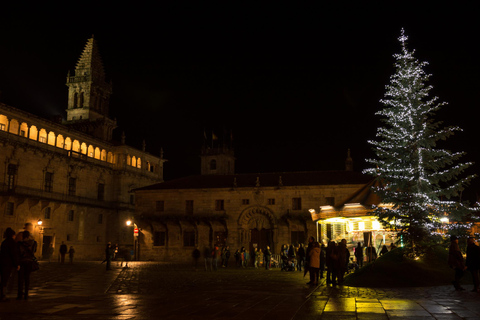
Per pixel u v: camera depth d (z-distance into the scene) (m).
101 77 89.00
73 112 85.25
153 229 54.62
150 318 10.43
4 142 56.34
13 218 57.00
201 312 11.34
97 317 10.52
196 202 53.75
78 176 69.38
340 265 18.50
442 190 24.69
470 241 15.74
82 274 27.20
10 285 17.06
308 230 49.41
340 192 49.81
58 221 64.31
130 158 80.56
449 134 24.75
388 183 25.33
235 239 51.75
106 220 75.50
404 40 25.45
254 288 17.84
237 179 55.31
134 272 29.64
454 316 10.36
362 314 10.86
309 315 10.82
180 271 31.09
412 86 24.89
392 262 20.12
